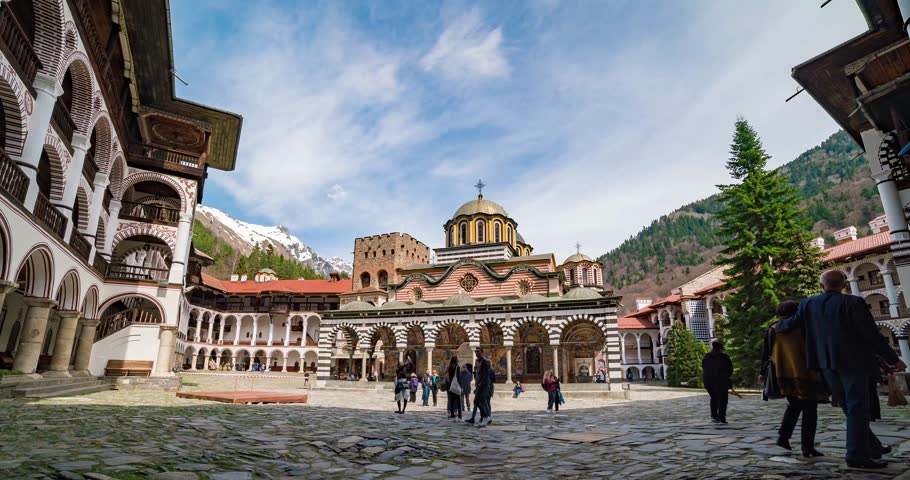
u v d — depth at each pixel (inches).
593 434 427.2
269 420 494.9
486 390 542.6
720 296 2362.2
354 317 1524.4
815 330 234.5
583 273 2819.9
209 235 7534.5
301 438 381.4
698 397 1143.0
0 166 575.2
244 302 2992.1
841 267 1812.3
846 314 224.7
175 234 1210.0
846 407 225.8
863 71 645.9
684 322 2613.2
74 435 334.3
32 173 648.4
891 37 660.7
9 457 247.1
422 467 295.7
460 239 2182.6
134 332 1103.0
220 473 247.4
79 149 840.9
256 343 2935.5
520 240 2393.0
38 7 675.4
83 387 853.2
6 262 592.4
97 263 1039.6
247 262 5580.7
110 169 1031.0
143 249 1390.3
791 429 277.6
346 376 1812.3
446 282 1765.5
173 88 1194.6
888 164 746.8
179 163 1241.4
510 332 1344.7
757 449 290.8
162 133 1365.7
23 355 730.8
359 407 776.9
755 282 1464.1
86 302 1047.0
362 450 343.9
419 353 1646.2
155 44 1049.5
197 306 2714.1
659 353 2888.8
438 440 404.8
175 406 619.8
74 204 875.4
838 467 225.5
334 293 2881.4
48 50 686.5
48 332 1146.0
